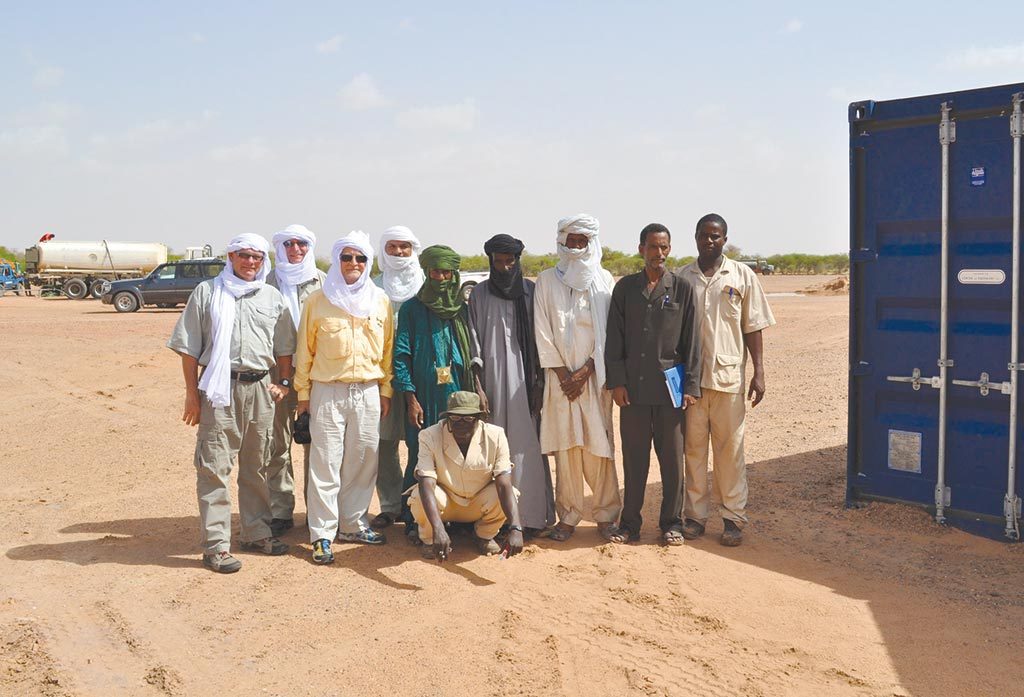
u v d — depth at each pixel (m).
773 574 5.95
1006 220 6.41
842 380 13.88
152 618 5.21
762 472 8.61
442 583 5.77
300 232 6.81
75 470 8.92
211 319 5.84
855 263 7.10
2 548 6.44
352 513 6.47
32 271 47.03
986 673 4.55
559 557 6.26
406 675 4.53
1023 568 6.04
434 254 6.26
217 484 5.97
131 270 46.28
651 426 6.48
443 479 6.07
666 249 6.21
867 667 4.62
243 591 5.63
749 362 16.33
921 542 6.55
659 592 5.62
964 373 6.68
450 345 6.42
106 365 17.17
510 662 4.67
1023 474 6.47
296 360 6.21
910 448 7.01
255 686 4.42
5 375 15.88
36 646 4.81
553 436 6.52
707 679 4.49
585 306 6.45
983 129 6.47
